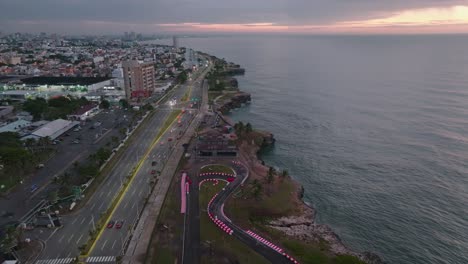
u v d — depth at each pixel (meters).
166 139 197.62
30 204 119.00
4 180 136.50
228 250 98.88
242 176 150.75
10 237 94.56
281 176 155.50
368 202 139.25
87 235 103.31
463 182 154.62
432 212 131.38
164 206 122.88
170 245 100.69
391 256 107.19
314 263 94.69
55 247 97.31
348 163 179.00
